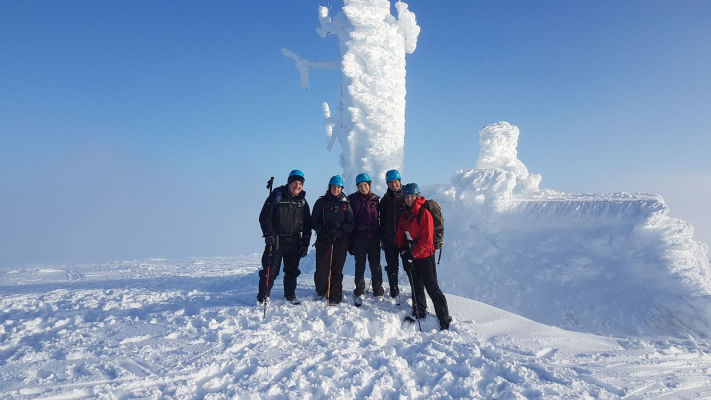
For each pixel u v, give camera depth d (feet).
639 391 11.44
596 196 40.91
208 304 19.36
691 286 28.76
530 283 33.12
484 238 37.42
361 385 11.07
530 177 45.44
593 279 31.76
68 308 19.84
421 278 17.51
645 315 28.68
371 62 49.34
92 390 10.19
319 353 13.08
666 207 31.99
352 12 48.14
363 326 15.84
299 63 56.18
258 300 18.42
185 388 10.48
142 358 12.35
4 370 11.30
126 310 19.07
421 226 16.98
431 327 17.25
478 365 12.84
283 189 18.92
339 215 18.69
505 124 44.91
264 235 18.21
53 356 12.47
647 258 30.81
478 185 38.55
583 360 14.07
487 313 18.49
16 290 29.19
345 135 51.37
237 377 11.25
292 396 10.09
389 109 48.62
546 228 35.60
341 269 19.04
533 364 13.15
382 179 48.08
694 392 11.53
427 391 11.12
